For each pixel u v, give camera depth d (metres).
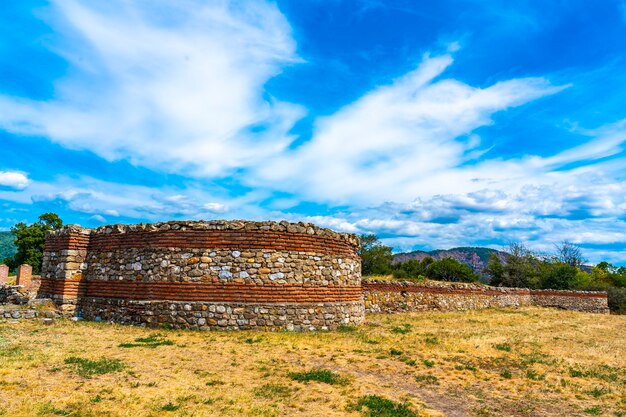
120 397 8.43
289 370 11.09
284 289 16.73
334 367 11.64
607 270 77.31
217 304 16.17
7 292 19.09
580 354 14.88
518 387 10.73
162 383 9.53
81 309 18.39
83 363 10.53
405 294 28.36
